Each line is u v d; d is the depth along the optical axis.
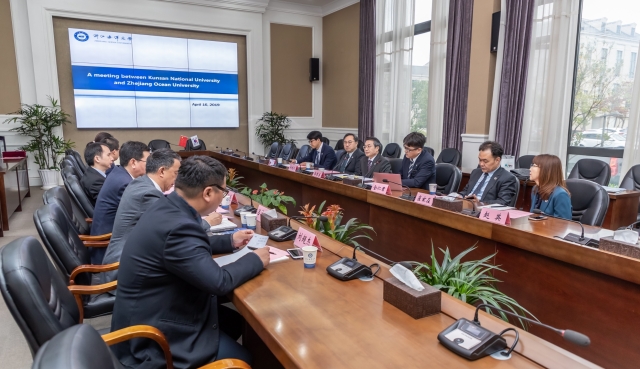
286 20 7.82
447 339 0.91
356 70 7.35
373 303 1.13
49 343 0.61
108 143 3.14
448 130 5.46
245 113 7.75
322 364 0.84
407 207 2.45
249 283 1.26
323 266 1.41
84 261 1.79
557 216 2.24
